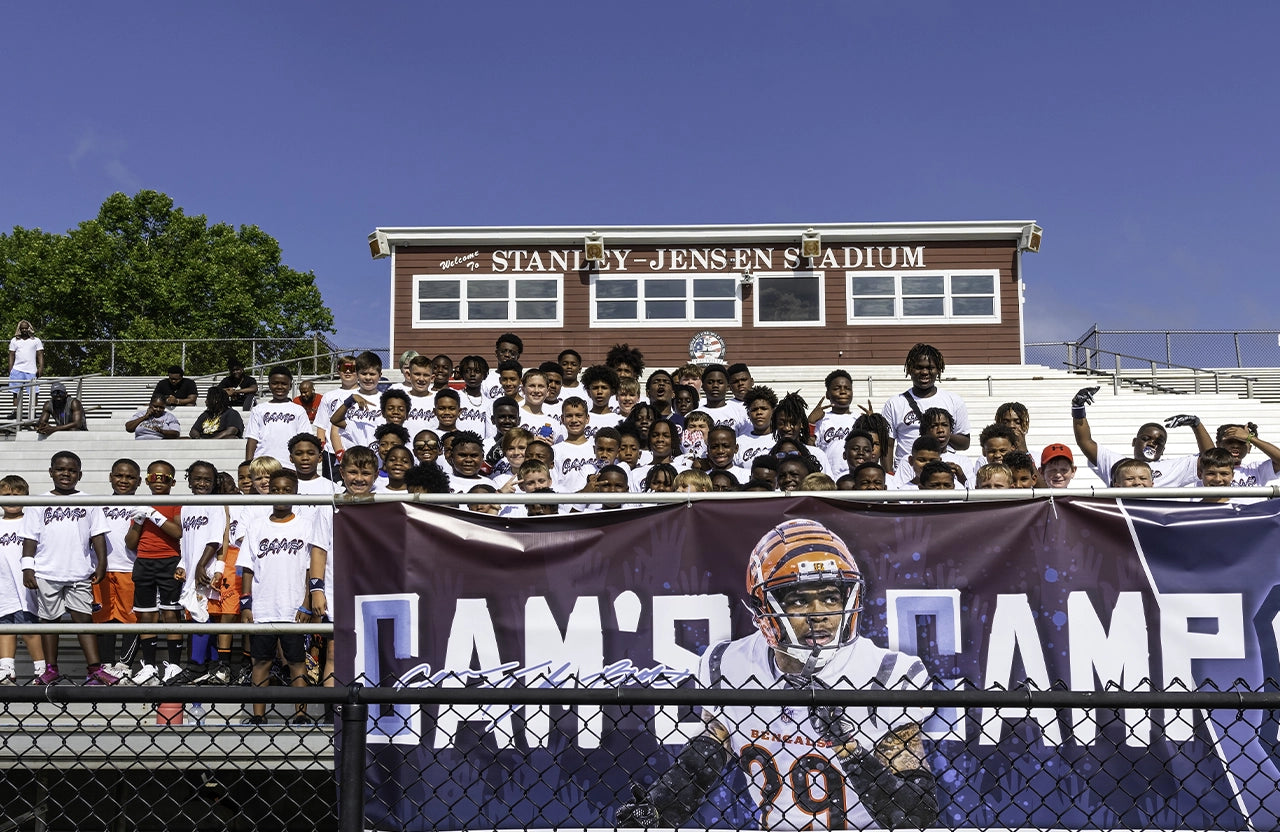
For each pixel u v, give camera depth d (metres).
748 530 4.48
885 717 4.32
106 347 38.09
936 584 4.44
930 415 8.13
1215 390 20.47
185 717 6.18
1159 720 4.33
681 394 9.88
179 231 41.72
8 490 7.23
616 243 20.05
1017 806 4.27
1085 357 22.30
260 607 6.51
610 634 4.45
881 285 19.95
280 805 6.21
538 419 9.73
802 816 4.27
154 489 7.49
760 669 4.39
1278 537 4.43
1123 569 4.44
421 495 4.47
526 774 4.37
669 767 4.35
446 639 4.44
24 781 5.72
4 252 41.81
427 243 20.00
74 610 7.27
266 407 10.49
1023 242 19.84
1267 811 4.24
